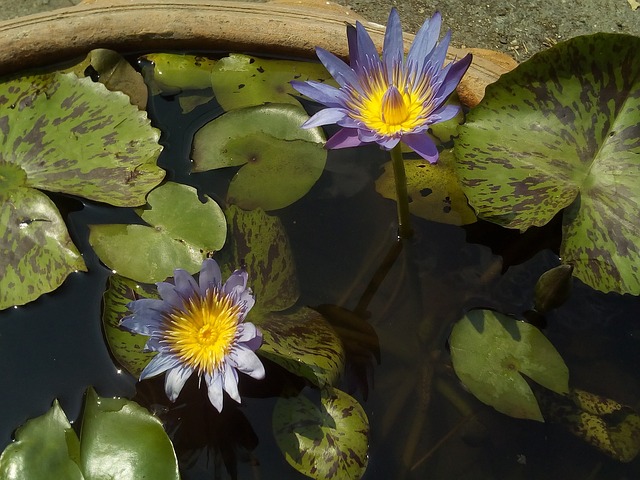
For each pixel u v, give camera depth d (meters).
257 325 0.93
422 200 1.02
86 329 0.96
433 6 1.37
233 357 0.86
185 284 0.87
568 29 1.36
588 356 0.96
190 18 1.10
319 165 1.05
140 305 0.87
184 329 0.88
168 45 1.11
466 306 0.99
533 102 1.01
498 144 1.01
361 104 0.94
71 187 1.00
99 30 1.09
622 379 0.95
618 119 0.99
